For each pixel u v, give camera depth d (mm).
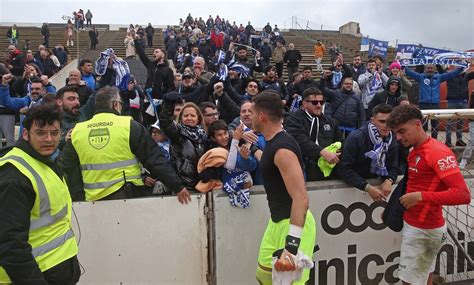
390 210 3514
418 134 3174
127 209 3365
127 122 3355
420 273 3330
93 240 3361
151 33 24828
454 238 4113
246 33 25453
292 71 15914
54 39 28719
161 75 6664
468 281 4195
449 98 9234
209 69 9570
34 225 2316
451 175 3002
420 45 17016
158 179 3439
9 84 7371
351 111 6438
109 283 3402
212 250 3506
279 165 2559
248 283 3586
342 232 3814
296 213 2467
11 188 2172
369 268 3920
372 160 3725
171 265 3459
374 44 22266
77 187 3455
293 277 2504
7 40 27516
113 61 6066
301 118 4176
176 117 4082
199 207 3463
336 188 3762
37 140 2314
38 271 2203
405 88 8562
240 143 3566
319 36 32969
